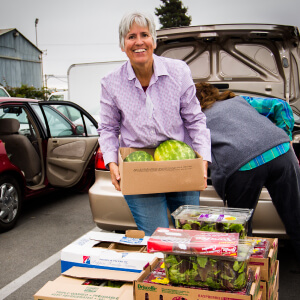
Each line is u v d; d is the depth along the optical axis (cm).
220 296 168
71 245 217
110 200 339
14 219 487
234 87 462
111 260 201
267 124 285
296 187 282
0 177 464
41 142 540
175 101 247
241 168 277
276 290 229
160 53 474
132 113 247
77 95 912
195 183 220
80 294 181
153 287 175
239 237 199
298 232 290
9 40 3291
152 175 215
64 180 549
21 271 364
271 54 462
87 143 560
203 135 253
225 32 434
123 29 233
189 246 174
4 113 569
